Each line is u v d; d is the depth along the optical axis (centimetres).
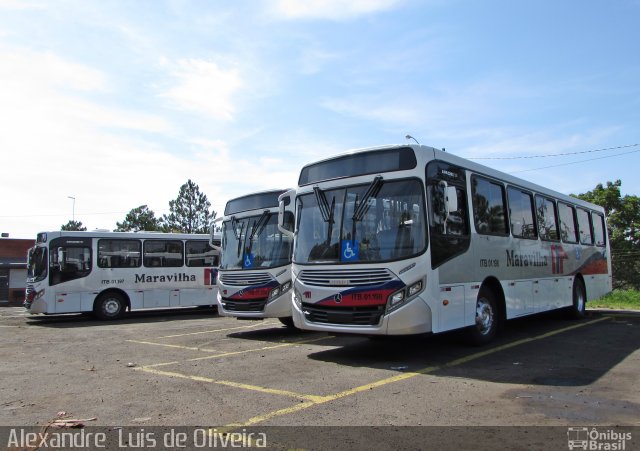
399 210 805
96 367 866
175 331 1418
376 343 1030
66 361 945
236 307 1226
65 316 2166
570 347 940
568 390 625
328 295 834
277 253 1189
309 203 916
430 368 767
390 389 645
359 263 808
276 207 1235
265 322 1614
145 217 5962
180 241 2089
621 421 504
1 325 1791
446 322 807
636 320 1409
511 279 1037
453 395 609
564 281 1324
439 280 794
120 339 1266
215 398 623
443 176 852
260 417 539
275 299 1164
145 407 590
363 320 796
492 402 575
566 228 1375
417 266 770
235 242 1282
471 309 883
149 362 901
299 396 622
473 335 921
